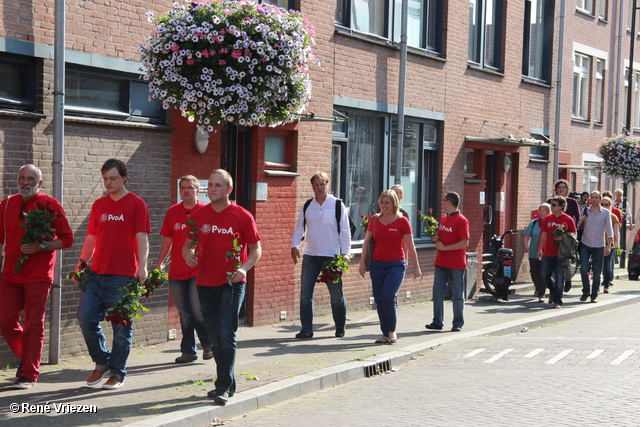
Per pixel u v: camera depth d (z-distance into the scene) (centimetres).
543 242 1529
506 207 1894
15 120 838
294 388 797
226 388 717
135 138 974
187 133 1043
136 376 816
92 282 754
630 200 2800
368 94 1403
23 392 732
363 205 1441
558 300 1502
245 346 1016
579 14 2266
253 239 719
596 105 2461
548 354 1015
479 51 1747
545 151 2041
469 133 1697
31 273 746
